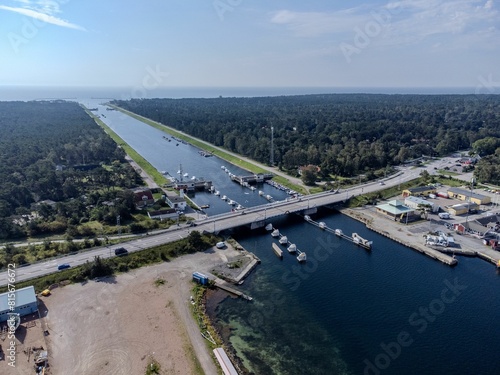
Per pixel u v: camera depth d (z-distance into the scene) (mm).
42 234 105938
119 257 89938
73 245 94312
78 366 57312
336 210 135125
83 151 196500
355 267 92500
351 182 162000
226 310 74562
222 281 84625
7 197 125188
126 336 64438
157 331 65938
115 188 150625
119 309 72000
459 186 154375
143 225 109625
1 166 159875
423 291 81375
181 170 189375
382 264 94000
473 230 108938
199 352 61219
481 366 60000
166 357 59656
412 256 98312
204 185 165750
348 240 108750
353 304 76625
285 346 64438
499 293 80438
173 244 98000
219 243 101062
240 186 169750
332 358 61719
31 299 70312
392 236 109000
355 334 67625
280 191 161500
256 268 91938
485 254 96750
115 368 57062
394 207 125938
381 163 187125
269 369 59188
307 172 162500
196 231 101375
